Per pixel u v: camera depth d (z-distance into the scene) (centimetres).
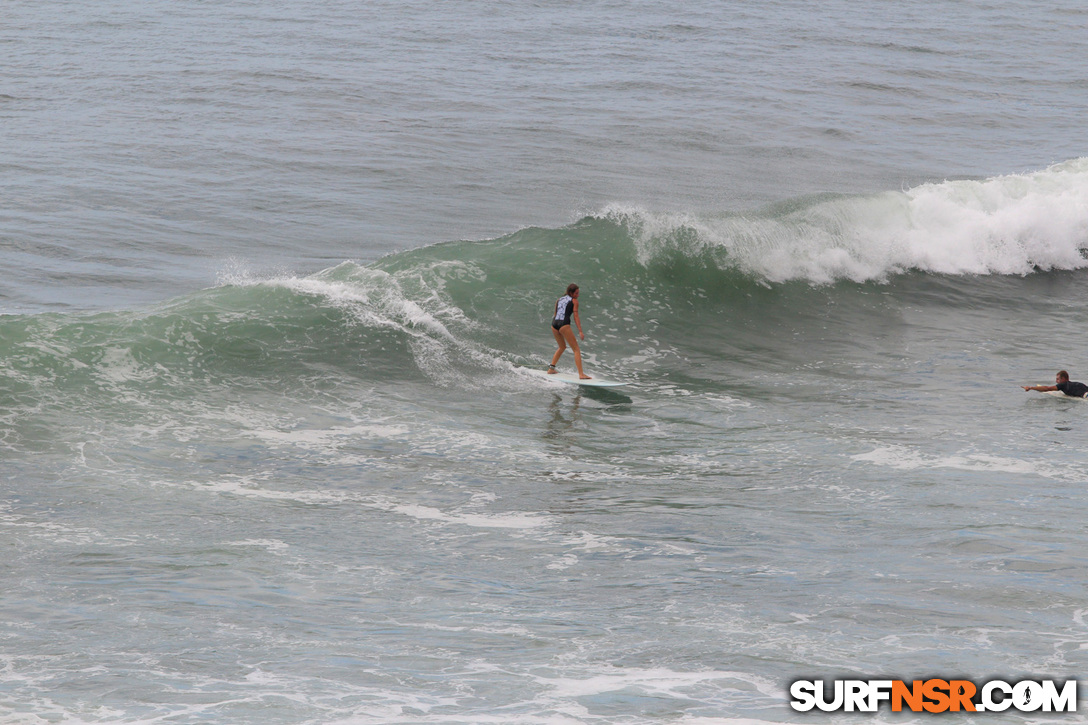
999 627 3125
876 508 4244
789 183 11075
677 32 19788
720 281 7819
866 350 6962
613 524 4078
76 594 3325
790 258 8256
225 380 5625
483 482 4541
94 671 2809
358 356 6097
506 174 10900
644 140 12544
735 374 6372
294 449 4862
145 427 4988
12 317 5803
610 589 3444
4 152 10625
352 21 19575
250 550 3741
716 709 2628
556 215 9650
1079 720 2591
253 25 18900
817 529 4016
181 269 7869
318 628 3117
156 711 2594
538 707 2636
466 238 8906
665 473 4700
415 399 5631
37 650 2928
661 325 7131
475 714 2595
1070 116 15338
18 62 15138
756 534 3966
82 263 7831
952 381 6319
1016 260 9000
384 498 4325
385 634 3078
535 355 6456
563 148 11994
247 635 3058
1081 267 9162
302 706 2630
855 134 13525
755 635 3077
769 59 17988
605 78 15875
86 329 5800
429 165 11069
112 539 3797
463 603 3322
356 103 13550
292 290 6638
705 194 10506
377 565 3638
